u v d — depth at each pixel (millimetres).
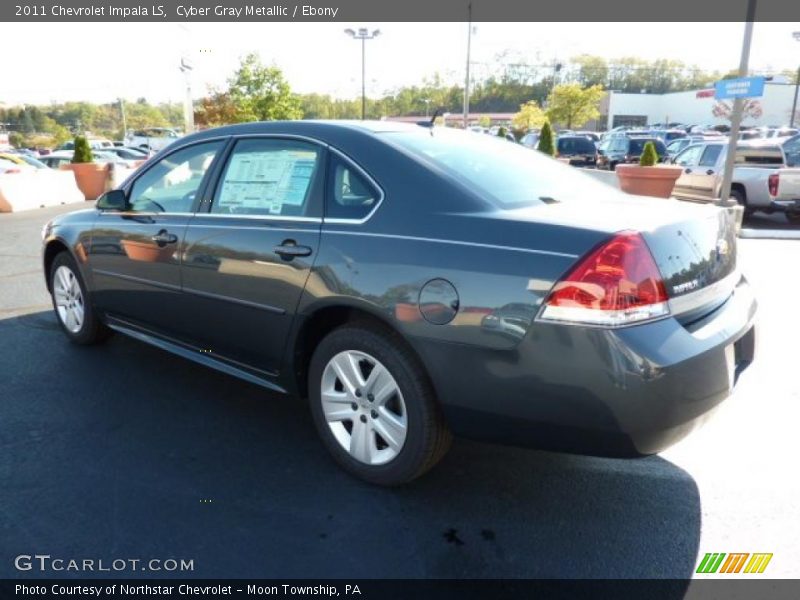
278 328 3271
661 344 2396
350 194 3107
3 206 14930
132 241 4086
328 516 2865
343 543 2693
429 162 3041
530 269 2484
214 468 3240
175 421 3734
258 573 2516
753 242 10039
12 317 5746
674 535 2768
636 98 76562
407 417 2869
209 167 3787
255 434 3600
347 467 3162
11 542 2662
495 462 3346
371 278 2846
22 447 3404
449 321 2623
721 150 14367
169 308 3928
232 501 2965
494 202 2820
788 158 14523
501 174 3186
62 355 4750
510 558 2617
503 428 2621
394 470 2961
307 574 2514
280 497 3000
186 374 4426
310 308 3078
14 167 18281
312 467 3262
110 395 4070
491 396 2584
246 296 3387
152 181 4180
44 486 3051
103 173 18609
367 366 3061
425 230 2787
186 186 3918
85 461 3279
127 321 4383
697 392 2484
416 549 2664
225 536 2725
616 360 2348
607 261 2385
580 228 2498
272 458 3344
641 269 2412
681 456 3432
